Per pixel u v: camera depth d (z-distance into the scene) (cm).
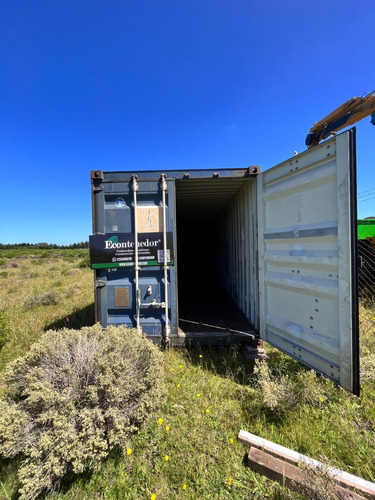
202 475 178
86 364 223
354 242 216
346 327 223
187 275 1022
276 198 317
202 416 233
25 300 679
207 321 423
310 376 269
